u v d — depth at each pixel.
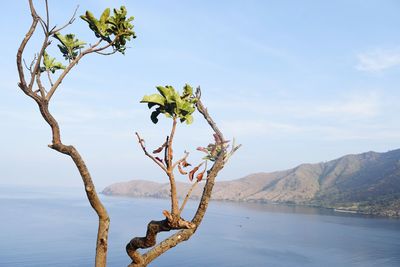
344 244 130.88
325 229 175.12
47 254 91.31
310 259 101.06
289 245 125.38
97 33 3.78
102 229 3.47
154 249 3.53
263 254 105.56
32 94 3.30
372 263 98.88
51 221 161.88
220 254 102.31
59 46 4.14
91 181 3.47
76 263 82.81
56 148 3.38
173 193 3.36
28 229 135.00
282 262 95.31
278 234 154.25
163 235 102.75
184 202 3.38
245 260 95.69
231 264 90.12
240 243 125.50
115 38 3.77
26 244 104.12
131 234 130.00
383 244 132.12
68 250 96.50
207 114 3.95
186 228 3.37
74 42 4.14
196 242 123.00
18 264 80.88
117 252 95.25
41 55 3.41
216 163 3.65
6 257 87.19
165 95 3.28
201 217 3.50
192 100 3.66
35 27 3.33
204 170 3.46
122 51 3.89
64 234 123.94
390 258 106.12
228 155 3.74
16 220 163.00
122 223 164.38
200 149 3.79
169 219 3.31
